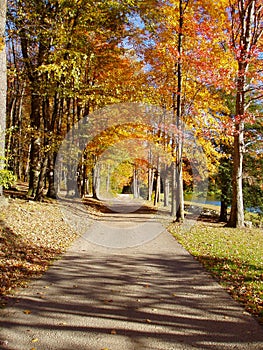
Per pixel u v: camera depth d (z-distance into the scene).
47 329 4.11
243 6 13.85
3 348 3.61
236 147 15.08
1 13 9.39
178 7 13.79
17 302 4.92
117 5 12.23
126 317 4.56
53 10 12.52
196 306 5.03
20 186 20.53
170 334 4.07
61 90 12.26
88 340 3.86
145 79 14.27
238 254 8.87
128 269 7.08
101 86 13.30
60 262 7.38
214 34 12.69
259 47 12.33
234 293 5.64
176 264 7.64
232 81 12.93
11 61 18.17
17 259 6.88
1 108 9.78
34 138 14.73
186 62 13.51
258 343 3.88
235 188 15.16
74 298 5.21
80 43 12.34
